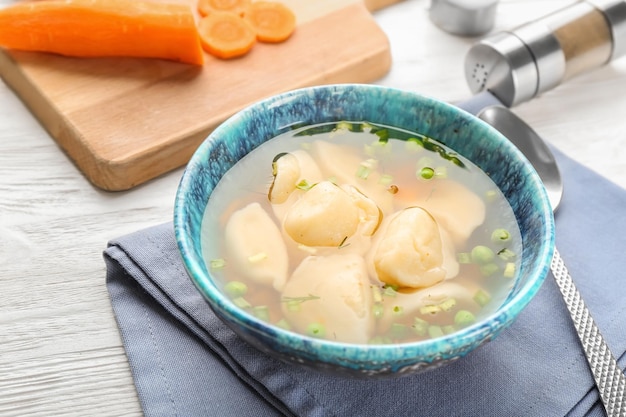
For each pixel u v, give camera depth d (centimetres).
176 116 56
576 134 59
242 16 64
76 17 58
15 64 60
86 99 57
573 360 44
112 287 48
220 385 44
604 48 61
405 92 46
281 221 44
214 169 44
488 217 44
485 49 59
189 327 45
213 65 61
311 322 40
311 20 65
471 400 43
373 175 46
